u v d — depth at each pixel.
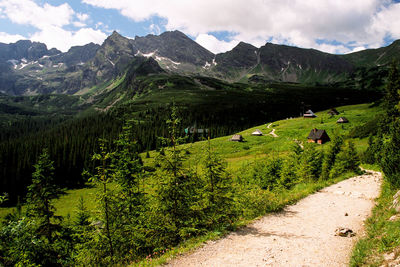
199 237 12.27
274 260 9.44
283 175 29.77
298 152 42.75
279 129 116.88
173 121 14.67
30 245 12.19
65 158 87.44
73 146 95.62
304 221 14.09
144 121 191.12
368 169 41.66
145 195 15.77
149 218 13.19
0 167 77.88
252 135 110.88
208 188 15.23
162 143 14.52
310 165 37.81
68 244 19.31
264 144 95.31
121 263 11.44
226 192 15.43
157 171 14.18
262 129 127.31
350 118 111.62
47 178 24.64
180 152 14.31
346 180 28.59
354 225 13.12
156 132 142.00
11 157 84.56
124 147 17.73
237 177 38.84
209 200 14.75
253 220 14.41
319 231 12.41
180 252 10.53
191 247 10.98
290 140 91.50
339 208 16.64
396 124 18.33
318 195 20.67
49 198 24.17
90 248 13.11
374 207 15.72
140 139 129.62
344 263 8.95
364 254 8.68
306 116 143.38
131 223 13.87
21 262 11.68
